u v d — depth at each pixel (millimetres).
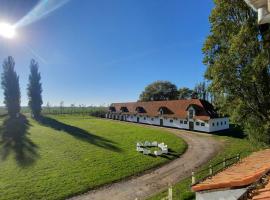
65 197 21609
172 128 67500
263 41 19578
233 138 49781
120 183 24859
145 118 79625
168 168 29578
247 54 20844
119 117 93312
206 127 58531
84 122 81188
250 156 11367
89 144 43406
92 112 112688
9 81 83500
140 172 28234
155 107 78688
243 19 22078
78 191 22766
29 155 35188
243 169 8398
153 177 26422
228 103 23469
